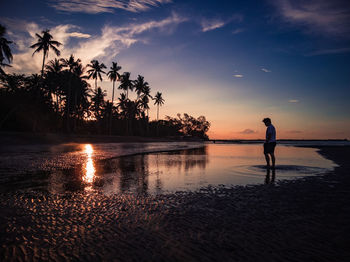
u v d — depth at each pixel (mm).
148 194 5465
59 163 12008
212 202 4688
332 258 2389
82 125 71250
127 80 67312
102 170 9695
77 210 4242
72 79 51781
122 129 84625
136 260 2414
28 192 5680
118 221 3637
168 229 3275
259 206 4332
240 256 2467
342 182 6535
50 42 40625
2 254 2588
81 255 2545
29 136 31859
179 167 10695
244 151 24953
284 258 2408
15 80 45219
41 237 3051
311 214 3816
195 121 140750
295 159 14250
